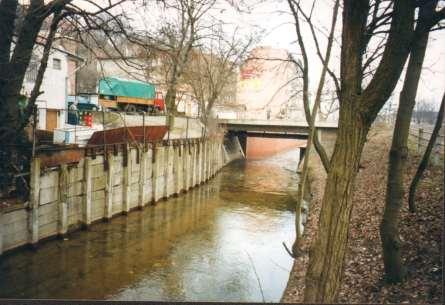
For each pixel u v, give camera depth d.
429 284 7.96
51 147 15.80
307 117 5.80
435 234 9.77
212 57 34.97
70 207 16.45
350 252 11.19
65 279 12.53
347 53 5.32
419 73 8.02
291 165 49.25
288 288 10.27
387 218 8.56
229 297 11.54
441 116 10.54
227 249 16.16
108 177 18.70
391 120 16.22
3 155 13.52
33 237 14.07
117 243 16.39
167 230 18.72
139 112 29.95
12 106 13.41
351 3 5.27
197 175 31.22
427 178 14.45
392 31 4.94
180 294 11.64
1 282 11.90
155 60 13.62
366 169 22.19
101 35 12.64
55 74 25.22
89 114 24.98
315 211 18.02
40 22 13.05
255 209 23.94
